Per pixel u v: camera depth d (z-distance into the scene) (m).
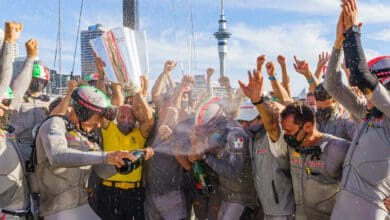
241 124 4.34
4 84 3.89
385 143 3.44
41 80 5.52
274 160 4.07
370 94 3.40
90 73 4.87
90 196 4.62
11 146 3.95
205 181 4.71
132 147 4.51
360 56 3.41
